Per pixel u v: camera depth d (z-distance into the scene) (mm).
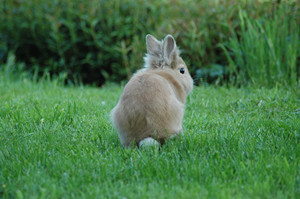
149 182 8539
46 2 25859
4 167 9289
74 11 25172
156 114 10141
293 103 14984
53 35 24375
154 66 12852
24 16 26094
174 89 11586
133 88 10430
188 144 10578
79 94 18359
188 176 8672
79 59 25641
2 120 13172
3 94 18547
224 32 22422
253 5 21984
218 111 15070
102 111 14836
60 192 7984
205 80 21688
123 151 10289
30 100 16531
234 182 8336
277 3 21031
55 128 12266
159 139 10375
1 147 10656
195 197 7625
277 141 10836
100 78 26094
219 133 11594
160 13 24688
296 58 20438
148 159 9461
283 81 19234
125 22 24859
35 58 26797
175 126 10570
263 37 20391
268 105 14953
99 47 24875
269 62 19734
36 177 8727
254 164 9117
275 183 8422
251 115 14336
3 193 8172
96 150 10508
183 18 23344
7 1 26578
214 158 9727
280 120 12883
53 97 17625
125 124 10320
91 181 8602
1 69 25281
